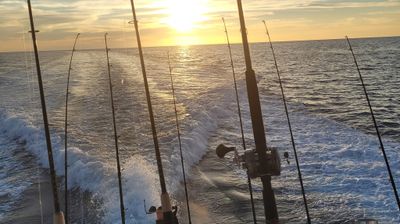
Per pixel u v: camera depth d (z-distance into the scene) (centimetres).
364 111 2186
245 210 988
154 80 3105
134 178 1070
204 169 1277
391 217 951
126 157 1283
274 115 2066
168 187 1072
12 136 1673
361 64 4628
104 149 1388
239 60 5400
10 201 1066
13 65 5134
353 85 3145
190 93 2516
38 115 1950
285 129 1778
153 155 1311
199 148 1455
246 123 1853
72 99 2327
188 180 1173
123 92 2545
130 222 899
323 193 1087
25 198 1077
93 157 1266
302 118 1995
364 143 1531
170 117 1842
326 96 2694
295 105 2345
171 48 13150
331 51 7825
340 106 2336
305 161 1331
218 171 1252
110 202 984
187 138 1477
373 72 3844
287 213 988
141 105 2148
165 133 1572
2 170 1295
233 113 2033
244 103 2247
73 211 970
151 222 889
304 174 1217
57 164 1270
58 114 1952
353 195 1069
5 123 1834
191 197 1059
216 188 1112
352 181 1155
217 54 8012
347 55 6375
